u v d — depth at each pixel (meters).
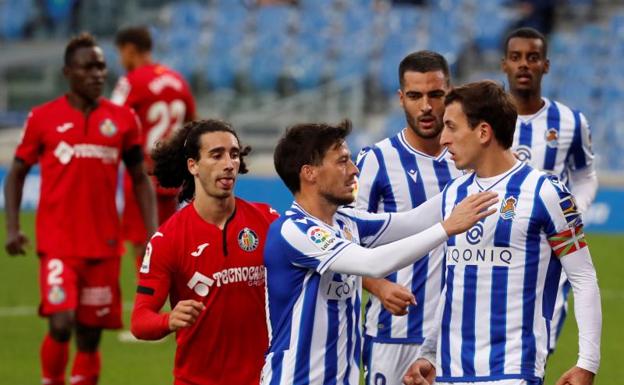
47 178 31.19
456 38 87.38
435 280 24.83
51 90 89.38
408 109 24.17
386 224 20.59
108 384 34.59
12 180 31.62
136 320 20.55
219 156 21.00
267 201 70.19
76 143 31.09
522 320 19.42
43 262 31.05
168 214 41.03
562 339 41.50
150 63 42.31
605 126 80.25
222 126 21.23
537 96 30.39
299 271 19.20
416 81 23.91
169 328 19.64
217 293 21.25
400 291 19.69
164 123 41.41
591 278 19.45
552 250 19.52
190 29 92.19
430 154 24.92
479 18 88.56
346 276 19.33
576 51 85.12
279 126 84.31
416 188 24.88
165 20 92.75
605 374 35.81
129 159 32.12
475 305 19.62
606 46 85.44
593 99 82.56
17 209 31.73
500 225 19.42
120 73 88.06
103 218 31.41
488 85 19.69
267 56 89.56
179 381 21.61
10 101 88.75
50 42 91.75
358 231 20.55
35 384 34.72
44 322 44.88
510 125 19.64
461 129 19.67
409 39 88.06
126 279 54.62
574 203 19.38
